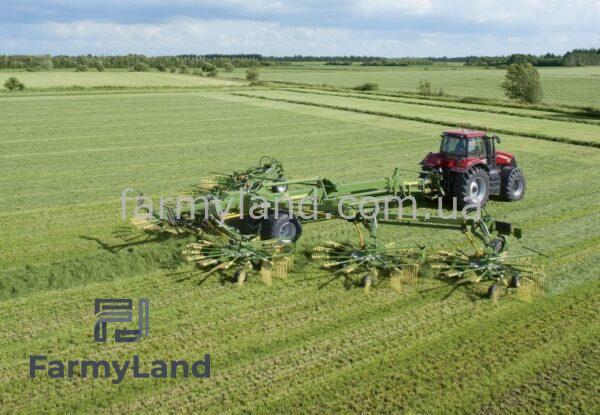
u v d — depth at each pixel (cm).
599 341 876
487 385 765
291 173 2138
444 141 1673
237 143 2891
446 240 1340
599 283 1087
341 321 939
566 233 1395
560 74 13188
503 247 1148
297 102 5162
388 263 1109
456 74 14075
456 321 941
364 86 7131
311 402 728
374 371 797
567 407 720
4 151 2591
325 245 1270
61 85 7819
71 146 2748
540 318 951
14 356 830
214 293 1045
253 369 800
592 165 2317
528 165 2312
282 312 970
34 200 1739
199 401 730
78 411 710
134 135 3139
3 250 1291
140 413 707
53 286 1077
